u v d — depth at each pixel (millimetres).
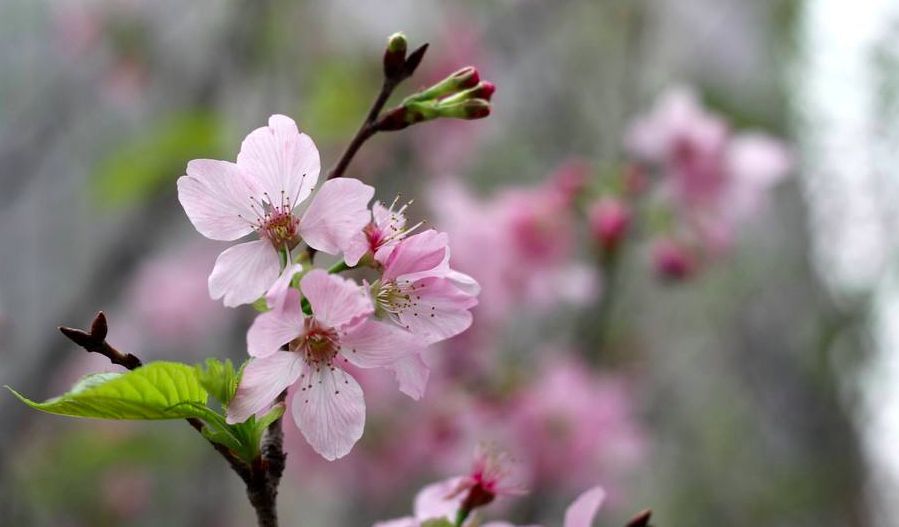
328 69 7336
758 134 7363
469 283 2094
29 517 6930
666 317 12852
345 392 1989
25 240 9523
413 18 9195
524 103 10195
